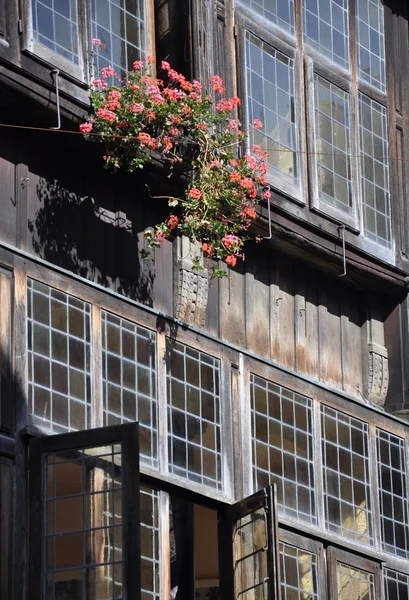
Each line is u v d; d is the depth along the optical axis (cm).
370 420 1596
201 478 1389
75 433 1225
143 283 1408
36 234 1312
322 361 1586
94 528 1212
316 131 1574
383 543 1568
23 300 1256
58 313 1288
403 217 1680
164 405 1368
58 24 1317
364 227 1611
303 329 1570
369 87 1662
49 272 1286
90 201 1373
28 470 1227
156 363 1372
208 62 1441
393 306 1669
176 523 1400
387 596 1560
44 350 1267
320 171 1566
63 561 1211
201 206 1376
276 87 1538
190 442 1388
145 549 1322
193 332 1417
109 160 1336
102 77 1338
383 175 1656
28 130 1320
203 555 1692
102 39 1367
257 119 1502
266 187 1484
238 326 1498
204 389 1416
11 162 1302
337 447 1547
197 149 1391
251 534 1372
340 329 1622
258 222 1484
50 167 1340
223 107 1395
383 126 1672
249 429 1449
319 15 1614
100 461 1224
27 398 1243
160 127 1358
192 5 1429
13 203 1297
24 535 1216
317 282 1606
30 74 1280
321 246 1557
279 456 1477
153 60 1398
